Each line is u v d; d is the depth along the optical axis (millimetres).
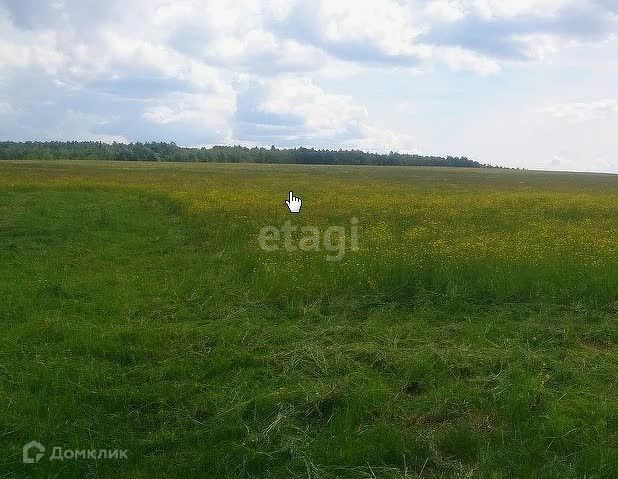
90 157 125000
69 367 5707
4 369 5695
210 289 9102
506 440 4605
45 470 4094
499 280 8961
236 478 4094
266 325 7449
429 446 4434
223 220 16688
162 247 13062
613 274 9258
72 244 12906
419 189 35156
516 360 6152
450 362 6094
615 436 4664
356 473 4133
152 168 62938
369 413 5039
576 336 7074
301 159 155750
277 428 4676
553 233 14000
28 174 39219
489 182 53844
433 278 9234
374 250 11570
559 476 4105
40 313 7535
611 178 88875
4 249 12188
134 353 6270
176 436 4613
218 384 5598
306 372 5938
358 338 6996
